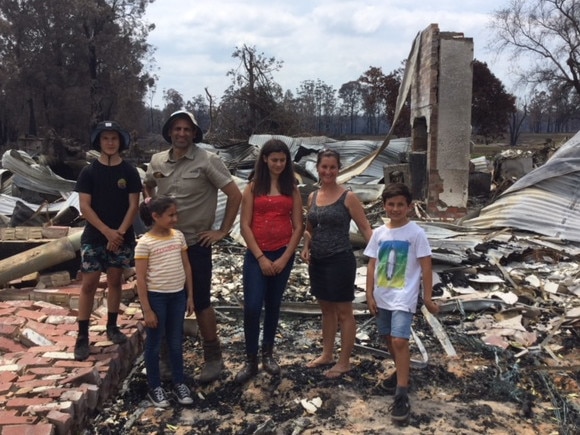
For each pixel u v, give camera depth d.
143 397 3.99
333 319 4.34
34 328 4.59
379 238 3.85
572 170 8.49
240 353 4.77
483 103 41.28
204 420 3.69
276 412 3.78
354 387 4.10
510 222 8.25
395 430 3.54
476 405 3.85
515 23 34.31
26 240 6.61
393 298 3.70
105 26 44.16
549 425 3.63
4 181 13.44
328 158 3.96
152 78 47.56
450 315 5.59
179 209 3.95
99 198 3.99
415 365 4.41
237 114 25.41
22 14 42.06
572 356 4.70
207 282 4.09
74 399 3.39
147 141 44.66
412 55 12.33
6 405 3.29
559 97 37.34
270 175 4.01
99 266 4.02
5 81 41.47
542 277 6.58
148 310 3.74
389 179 12.12
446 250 6.88
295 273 7.06
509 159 14.01
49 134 16.03
